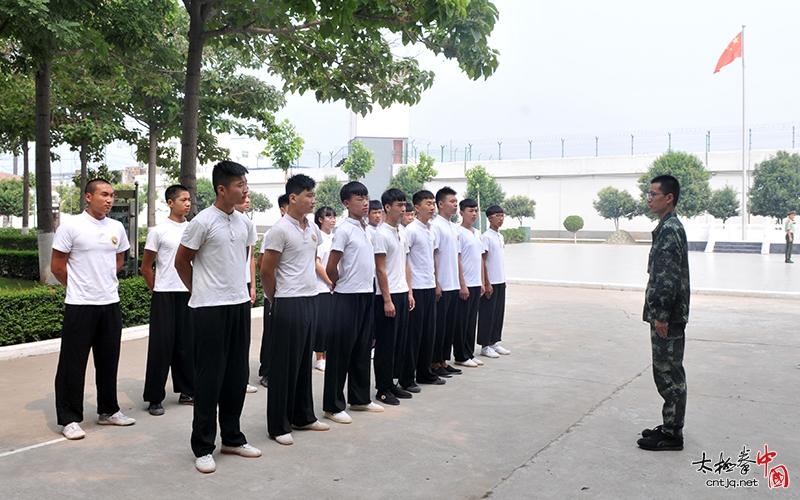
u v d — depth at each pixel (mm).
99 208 4250
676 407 3869
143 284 7688
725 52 26953
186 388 4906
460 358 6250
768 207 32906
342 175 45938
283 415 4020
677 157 35344
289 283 4031
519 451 3883
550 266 19062
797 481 3445
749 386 5516
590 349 7156
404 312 5074
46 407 4727
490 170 45688
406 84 9047
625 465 3664
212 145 15875
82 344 4148
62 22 6242
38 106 8984
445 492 3268
